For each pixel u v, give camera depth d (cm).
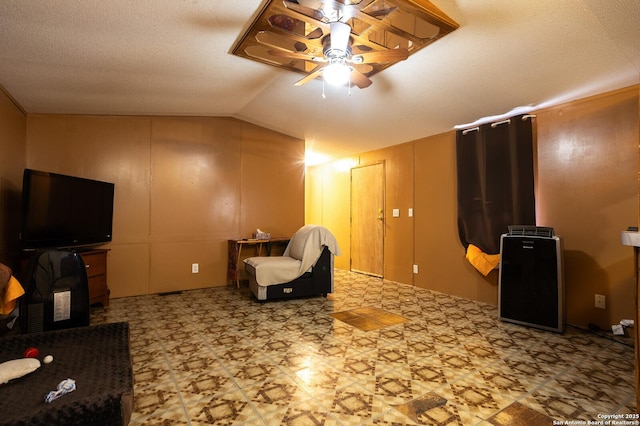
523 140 343
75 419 121
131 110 402
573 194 310
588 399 182
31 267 231
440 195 435
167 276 437
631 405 176
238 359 232
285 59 289
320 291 398
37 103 345
